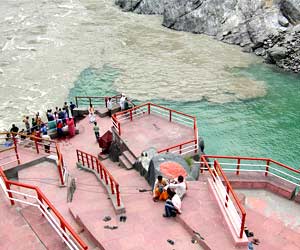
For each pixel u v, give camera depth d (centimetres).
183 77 3875
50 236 977
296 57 4041
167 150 1786
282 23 4525
